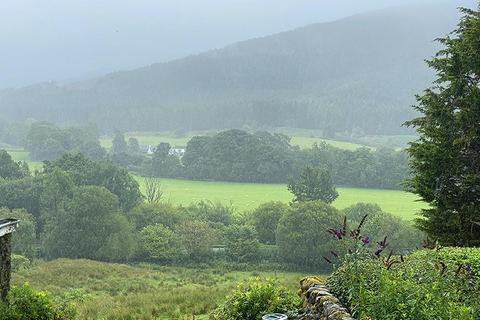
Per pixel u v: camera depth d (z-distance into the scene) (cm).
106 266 4756
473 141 1722
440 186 1688
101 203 6538
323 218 6156
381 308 631
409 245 6378
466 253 917
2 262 1052
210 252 6675
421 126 1881
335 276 850
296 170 11819
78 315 1381
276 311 907
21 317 1000
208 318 1153
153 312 1376
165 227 7169
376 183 11256
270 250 6700
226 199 10088
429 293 618
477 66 1783
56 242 6438
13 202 7575
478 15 1883
